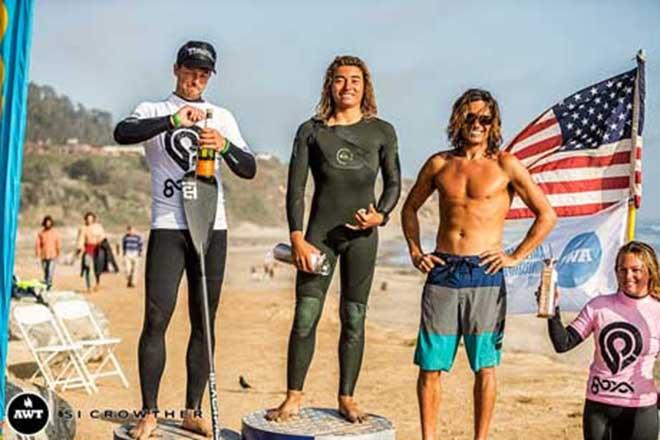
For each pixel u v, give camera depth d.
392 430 7.74
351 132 7.85
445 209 7.71
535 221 7.63
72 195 133.50
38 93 171.88
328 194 7.83
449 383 14.94
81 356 13.66
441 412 12.82
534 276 9.36
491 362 7.62
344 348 8.00
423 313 7.70
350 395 8.04
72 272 47.78
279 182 143.75
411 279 42.91
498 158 7.71
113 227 128.12
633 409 7.34
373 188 7.92
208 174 7.80
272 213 136.62
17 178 7.31
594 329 7.47
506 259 7.58
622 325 7.36
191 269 8.13
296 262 7.75
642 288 7.38
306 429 7.64
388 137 7.93
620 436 7.45
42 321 12.91
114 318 24.80
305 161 7.90
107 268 33.84
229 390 14.01
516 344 20.08
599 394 7.43
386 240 70.81
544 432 11.66
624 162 9.46
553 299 7.42
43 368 12.88
